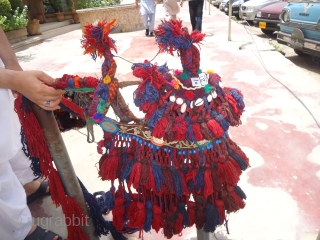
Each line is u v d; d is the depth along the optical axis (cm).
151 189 127
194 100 118
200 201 138
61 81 121
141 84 113
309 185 214
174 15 661
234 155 132
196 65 118
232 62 491
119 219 140
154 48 611
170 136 115
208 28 793
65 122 166
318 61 580
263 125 297
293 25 534
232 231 179
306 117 308
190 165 129
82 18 843
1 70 114
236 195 139
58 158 138
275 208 195
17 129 160
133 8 841
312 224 182
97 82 121
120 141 130
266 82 401
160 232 181
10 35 746
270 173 228
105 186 224
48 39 859
